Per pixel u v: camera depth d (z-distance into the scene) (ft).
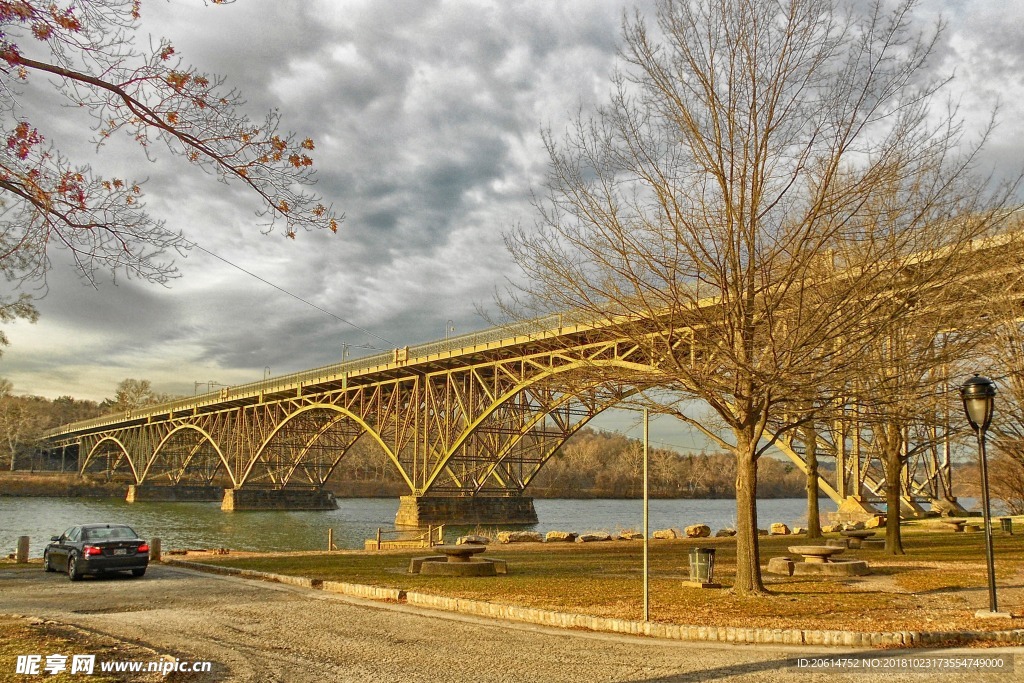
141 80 29.63
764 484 507.30
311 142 31.73
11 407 500.74
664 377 47.73
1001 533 109.50
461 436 194.49
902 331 53.78
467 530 193.16
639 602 45.91
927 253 45.68
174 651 33.37
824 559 64.34
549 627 40.42
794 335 42.88
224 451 335.88
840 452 114.62
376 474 506.48
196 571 72.84
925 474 160.97
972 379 41.34
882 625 37.27
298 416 286.05
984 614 39.09
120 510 306.55
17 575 68.85
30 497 419.74
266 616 44.14
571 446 469.16
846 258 47.62
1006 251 53.57
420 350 207.51
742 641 35.99
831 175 42.11
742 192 43.39
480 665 31.09
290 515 285.64
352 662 31.71
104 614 44.62
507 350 166.61
